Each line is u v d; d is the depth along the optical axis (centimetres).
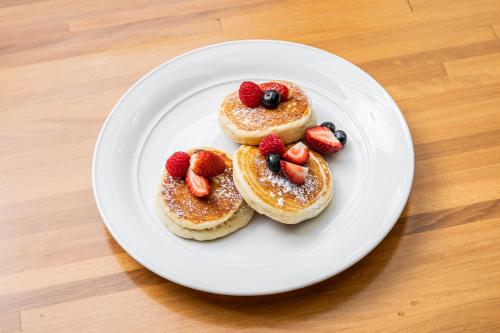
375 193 83
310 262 79
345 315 78
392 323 77
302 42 97
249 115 86
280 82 89
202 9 100
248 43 93
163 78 91
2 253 82
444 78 93
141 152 87
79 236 83
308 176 83
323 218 82
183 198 82
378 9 99
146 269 81
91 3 100
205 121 90
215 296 79
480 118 90
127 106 89
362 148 87
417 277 80
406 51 95
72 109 92
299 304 79
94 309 79
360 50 96
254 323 78
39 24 99
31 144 89
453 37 96
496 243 81
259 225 82
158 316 78
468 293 79
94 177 84
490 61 94
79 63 96
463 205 84
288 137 85
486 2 99
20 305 79
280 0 100
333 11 99
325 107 90
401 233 82
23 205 85
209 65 92
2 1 100
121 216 82
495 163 86
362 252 78
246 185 81
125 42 97
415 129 89
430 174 86
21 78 94
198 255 80
